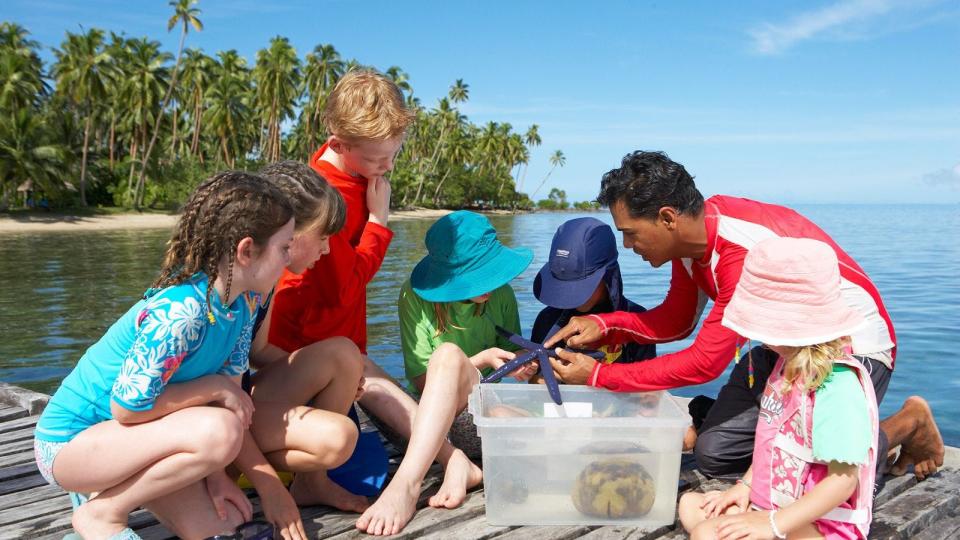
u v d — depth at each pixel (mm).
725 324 2141
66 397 2098
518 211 102125
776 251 2041
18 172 40062
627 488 2367
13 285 13820
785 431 2127
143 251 22125
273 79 57344
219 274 2023
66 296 12289
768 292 2037
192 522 2111
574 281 2986
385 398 2826
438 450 2535
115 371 2059
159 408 2018
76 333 8984
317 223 2330
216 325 2057
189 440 1972
